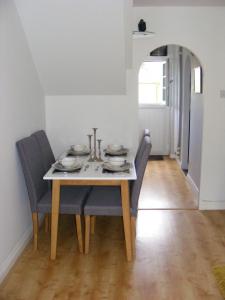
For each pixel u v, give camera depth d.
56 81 3.64
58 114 3.92
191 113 4.84
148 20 3.63
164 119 6.80
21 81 2.96
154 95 6.91
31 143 2.94
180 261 2.76
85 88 3.75
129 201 2.79
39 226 3.47
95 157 3.27
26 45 3.09
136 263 2.73
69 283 2.45
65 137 3.96
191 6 3.57
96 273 2.58
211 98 3.76
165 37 3.67
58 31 2.99
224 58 3.67
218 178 3.92
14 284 2.44
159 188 4.80
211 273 2.57
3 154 2.53
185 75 5.54
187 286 2.41
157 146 6.94
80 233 2.87
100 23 2.88
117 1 2.66
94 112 3.90
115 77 3.55
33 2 2.73
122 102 3.87
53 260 2.78
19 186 2.91
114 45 3.11
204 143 3.86
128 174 2.67
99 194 3.00
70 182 2.66
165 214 3.82
